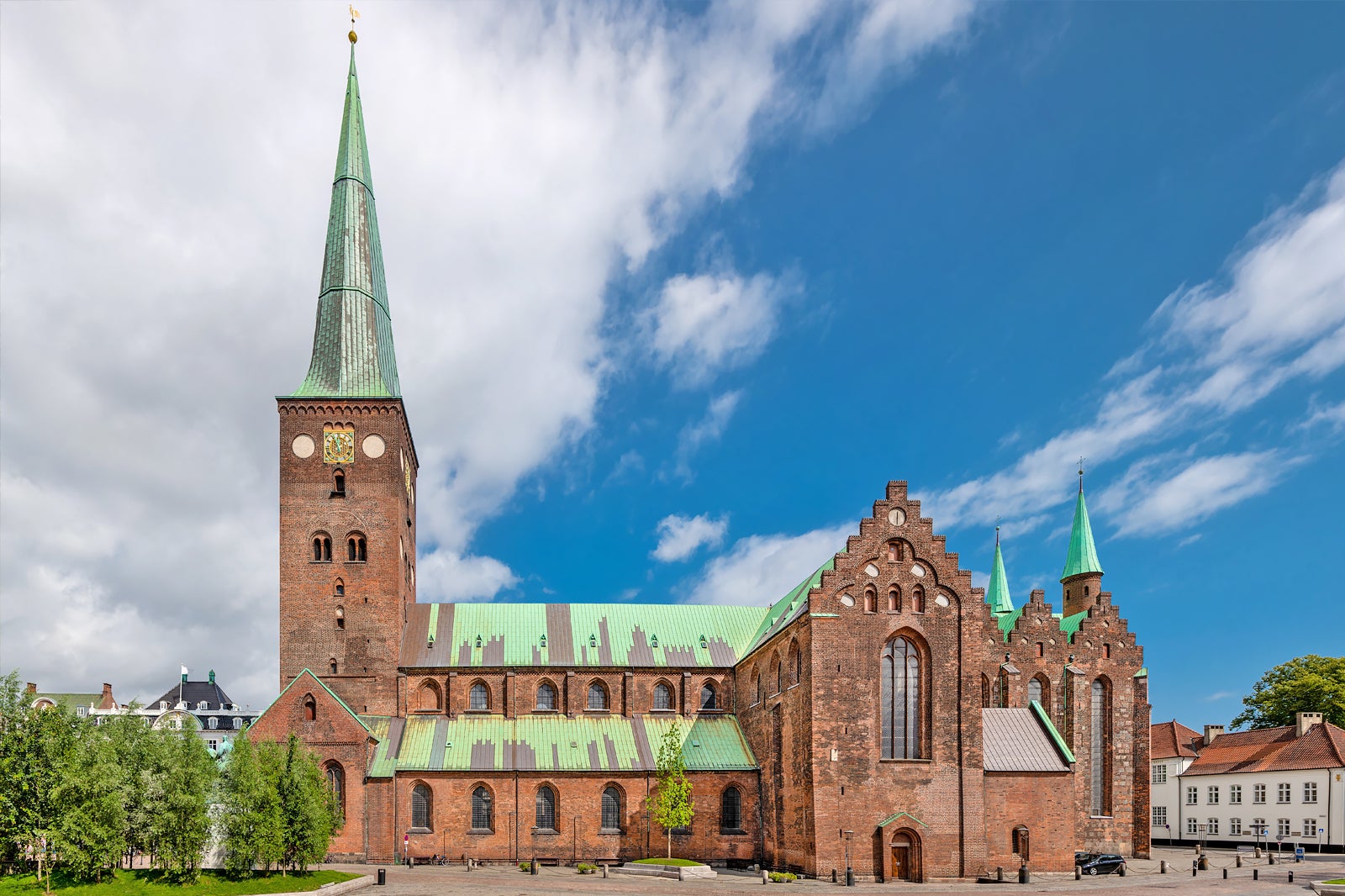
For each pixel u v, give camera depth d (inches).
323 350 3257.9
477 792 2903.5
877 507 2714.1
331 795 2351.1
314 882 2064.5
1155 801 4702.3
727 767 2989.7
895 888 2335.1
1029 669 3358.8
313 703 2780.5
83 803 1935.3
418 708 3157.0
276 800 2096.5
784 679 2839.6
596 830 2903.5
